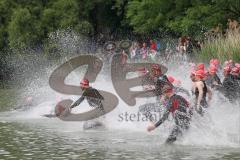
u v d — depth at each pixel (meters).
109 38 85.38
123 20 82.12
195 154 24.42
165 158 23.50
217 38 53.34
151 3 71.25
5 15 80.69
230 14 67.12
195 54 54.78
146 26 72.50
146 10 72.31
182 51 58.84
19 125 34.41
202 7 67.19
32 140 28.45
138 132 31.12
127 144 27.19
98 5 85.81
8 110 43.19
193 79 29.27
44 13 79.12
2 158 23.56
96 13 86.38
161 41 72.31
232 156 23.89
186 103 27.67
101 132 31.38
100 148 26.02
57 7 80.12
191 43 59.47
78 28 79.81
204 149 25.67
